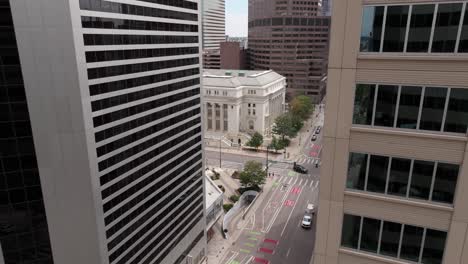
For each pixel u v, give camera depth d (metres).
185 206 58.84
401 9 14.74
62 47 30.91
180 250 58.22
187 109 56.78
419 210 16.48
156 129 47.78
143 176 45.44
